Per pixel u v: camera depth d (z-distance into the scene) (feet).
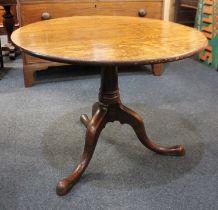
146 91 6.64
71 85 6.92
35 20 6.55
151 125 5.25
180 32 3.58
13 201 3.57
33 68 6.70
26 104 5.94
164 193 3.71
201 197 3.65
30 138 4.83
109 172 4.07
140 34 3.49
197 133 5.02
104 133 4.99
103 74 3.74
